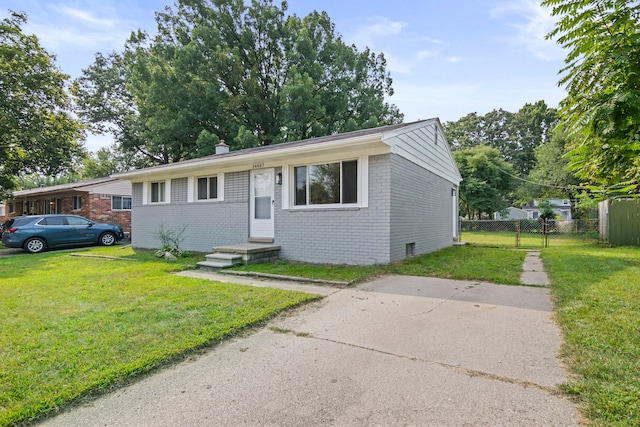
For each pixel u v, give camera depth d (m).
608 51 1.91
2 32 15.55
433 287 5.40
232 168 9.71
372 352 3.00
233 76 19.98
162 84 18.86
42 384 2.46
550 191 22.89
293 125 18.92
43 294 5.21
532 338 3.18
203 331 3.48
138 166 28.62
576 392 2.20
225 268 7.36
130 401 2.29
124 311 4.22
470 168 26.16
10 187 17.69
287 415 2.10
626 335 3.04
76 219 14.30
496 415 2.02
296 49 21.23
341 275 6.28
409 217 8.47
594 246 11.70
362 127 20.77
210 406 2.22
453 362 2.75
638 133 1.92
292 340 3.34
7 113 15.70
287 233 8.55
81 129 19.58
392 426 1.95
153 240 11.91
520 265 7.32
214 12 20.86
